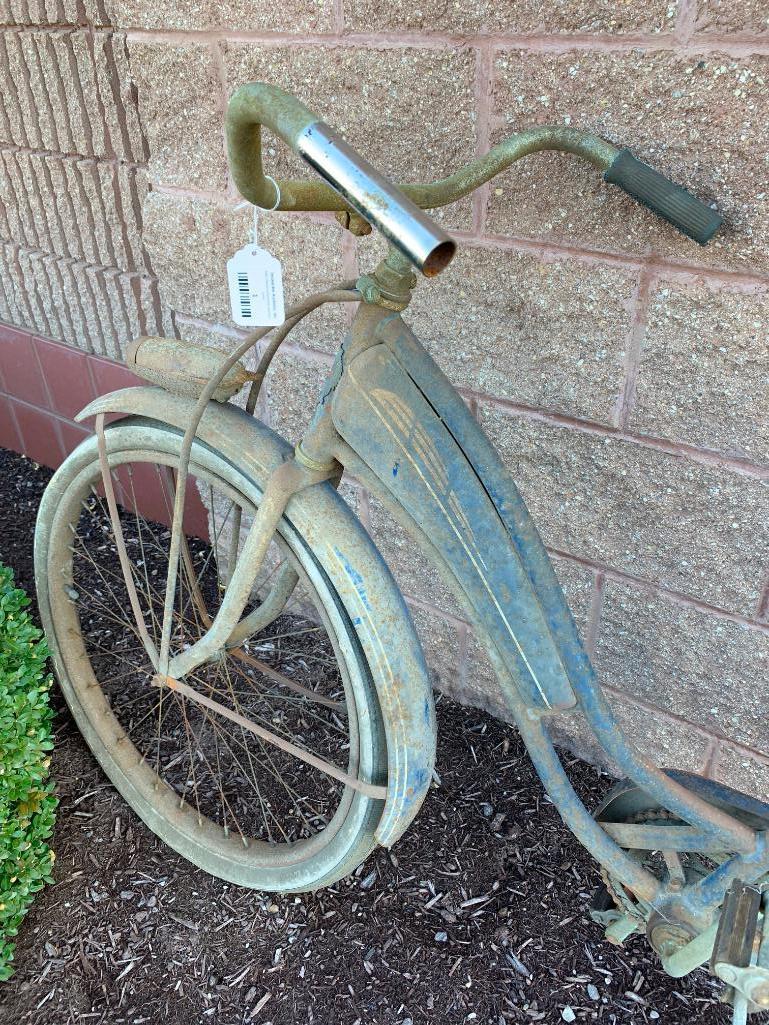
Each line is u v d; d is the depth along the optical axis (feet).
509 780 5.59
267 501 3.44
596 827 3.64
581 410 4.53
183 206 5.75
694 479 4.30
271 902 4.85
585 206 4.01
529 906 4.80
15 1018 4.28
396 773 3.61
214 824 5.05
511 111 4.01
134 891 4.92
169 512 8.13
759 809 3.65
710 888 3.58
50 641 5.27
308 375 5.78
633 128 3.70
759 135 3.42
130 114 6.45
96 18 6.18
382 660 3.44
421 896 4.87
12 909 4.29
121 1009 4.33
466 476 3.13
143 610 7.19
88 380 8.32
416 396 3.07
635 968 4.49
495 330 4.64
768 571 4.27
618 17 3.54
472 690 6.12
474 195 4.34
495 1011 4.29
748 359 3.86
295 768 5.72
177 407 3.84
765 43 3.27
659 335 4.07
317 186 2.85
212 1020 4.29
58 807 5.38
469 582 3.24
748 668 4.58
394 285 2.94
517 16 3.79
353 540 3.45
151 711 6.15
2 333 8.91
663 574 4.67
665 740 5.17
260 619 4.48
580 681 3.37
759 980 3.19
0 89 7.38
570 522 4.91
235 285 3.20
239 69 4.92
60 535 4.86
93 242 7.50
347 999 4.36
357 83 4.47
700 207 3.21
